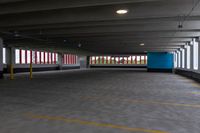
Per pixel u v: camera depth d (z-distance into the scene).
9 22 7.52
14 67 20.03
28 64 22.22
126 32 9.41
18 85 9.08
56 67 28.22
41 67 24.61
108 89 7.80
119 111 4.38
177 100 5.62
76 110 4.46
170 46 17.00
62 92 7.00
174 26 8.22
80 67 38.38
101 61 36.84
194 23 7.66
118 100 5.60
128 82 10.61
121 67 35.31
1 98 5.88
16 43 15.93
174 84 9.74
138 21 7.05
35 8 5.42
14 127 3.33
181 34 10.37
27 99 5.72
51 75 16.22
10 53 19.50
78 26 8.00
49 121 3.65
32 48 20.38
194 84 9.77
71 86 8.73
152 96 6.27
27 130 3.18
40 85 9.08
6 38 12.65
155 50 21.27
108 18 6.30
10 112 4.29
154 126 3.38
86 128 3.28
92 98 5.89
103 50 22.89
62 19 6.79
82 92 7.02
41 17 7.04
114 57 35.84
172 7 5.62
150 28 8.53
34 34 10.32
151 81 11.27
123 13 6.13
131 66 34.56
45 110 4.46
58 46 18.03
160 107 4.75
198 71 11.15
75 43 15.26
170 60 23.02
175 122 3.59
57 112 4.29
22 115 4.05
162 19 6.81
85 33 9.67
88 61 37.62
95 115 4.05
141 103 5.20
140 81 11.20
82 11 6.50
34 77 13.98
